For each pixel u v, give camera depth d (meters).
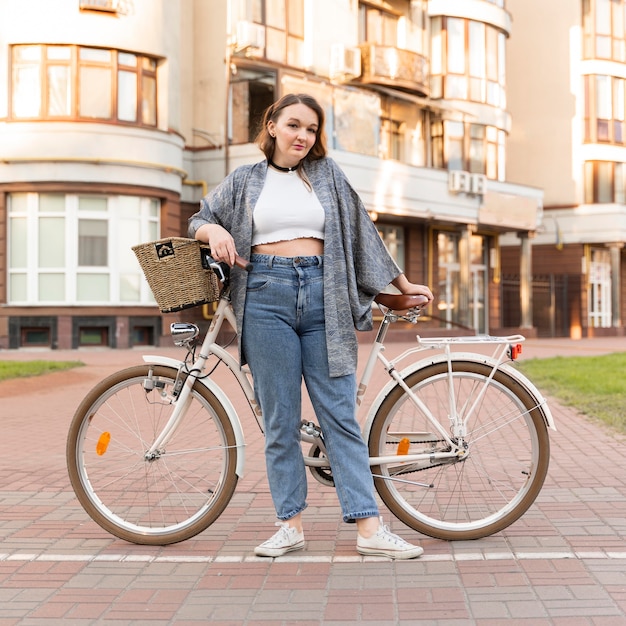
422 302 3.70
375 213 23.25
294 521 3.60
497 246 30.05
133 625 2.82
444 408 3.76
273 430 3.58
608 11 34.44
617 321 34.75
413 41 26.86
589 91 34.19
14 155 18.91
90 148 18.97
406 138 26.55
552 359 16.28
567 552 3.52
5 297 19.17
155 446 3.76
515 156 35.12
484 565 3.38
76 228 19.12
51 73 19.03
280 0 22.19
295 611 2.92
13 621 2.87
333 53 23.38
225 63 21.33
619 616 2.80
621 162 34.62
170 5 20.16
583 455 5.95
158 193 19.77
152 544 3.74
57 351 18.75
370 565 3.41
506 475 3.77
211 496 3.73
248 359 3.58
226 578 3.28
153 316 19.78
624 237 33.78
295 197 3.57
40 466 5.75
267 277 3.52
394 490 3.74
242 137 21.55
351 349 3.57
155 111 20.08
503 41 28.95
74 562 3.51
